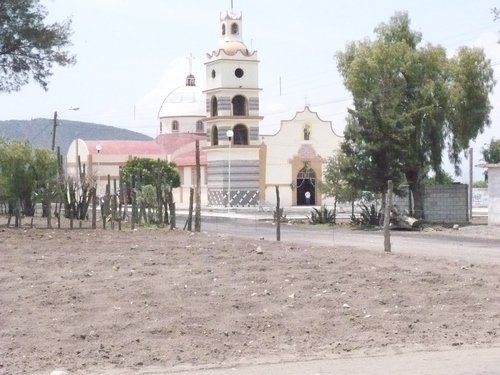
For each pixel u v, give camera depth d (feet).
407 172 148.05
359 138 142.20
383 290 53.47
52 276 58.13
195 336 43.09
